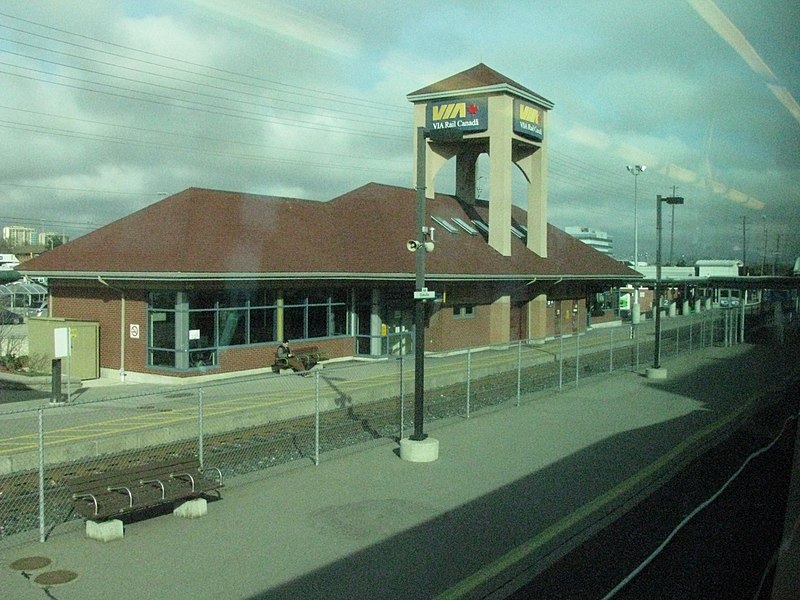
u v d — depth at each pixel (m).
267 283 24.08
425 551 8.00
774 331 38.97
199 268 21.48
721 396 19.98
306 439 14.20
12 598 6.60
